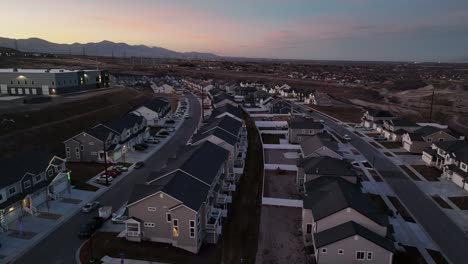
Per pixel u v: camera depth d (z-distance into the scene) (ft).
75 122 241.14
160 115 297.33
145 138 233.55
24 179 121.29
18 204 118.11
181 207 101.14
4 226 110.11
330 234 95.20
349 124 302.66
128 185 152.76
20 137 190.60
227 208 133.59
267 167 179.22
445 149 179.22
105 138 182.29
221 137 168.66
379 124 273.33
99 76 393.29
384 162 194.80
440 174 174.70
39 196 128.57
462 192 151.53
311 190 122.93
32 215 121.49
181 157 140.46
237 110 281.54
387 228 98.22
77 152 182.50
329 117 336.08
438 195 148.56
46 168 132.98
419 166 187.62
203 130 202.39
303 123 236.22
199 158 135.74
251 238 112.37
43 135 204.74
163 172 124.36
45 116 234.58
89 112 275.59
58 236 109.19
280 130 269.23
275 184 159.22
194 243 102.58
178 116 317.42
